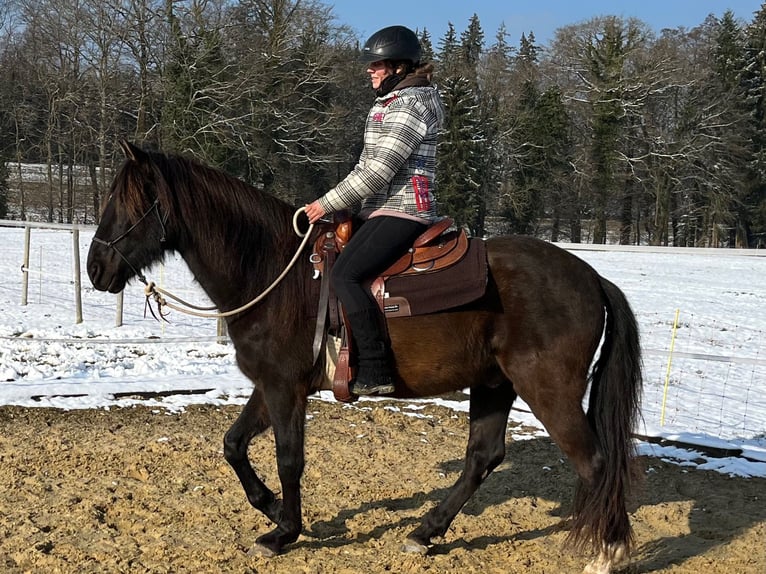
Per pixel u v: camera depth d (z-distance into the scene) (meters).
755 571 3.81
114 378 7.38
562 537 4.20
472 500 4.74
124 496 4.48
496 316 3.64
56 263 16.80
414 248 3.68
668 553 4.03
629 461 3.61
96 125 34.75
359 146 37.97
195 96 28.55
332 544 4.02
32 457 5.10
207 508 4.36
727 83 40.41
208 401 6.71
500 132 40.34
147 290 3.87
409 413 6.58
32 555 3.68
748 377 8.79
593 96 40.06
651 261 24.67
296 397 3.73
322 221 3.87
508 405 4.02
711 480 5.12
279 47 30.55
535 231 41.78
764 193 39.25
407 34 3.63
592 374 3.75
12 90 37.31
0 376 7.39
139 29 28.94
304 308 3.69
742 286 18.47
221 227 3.75
